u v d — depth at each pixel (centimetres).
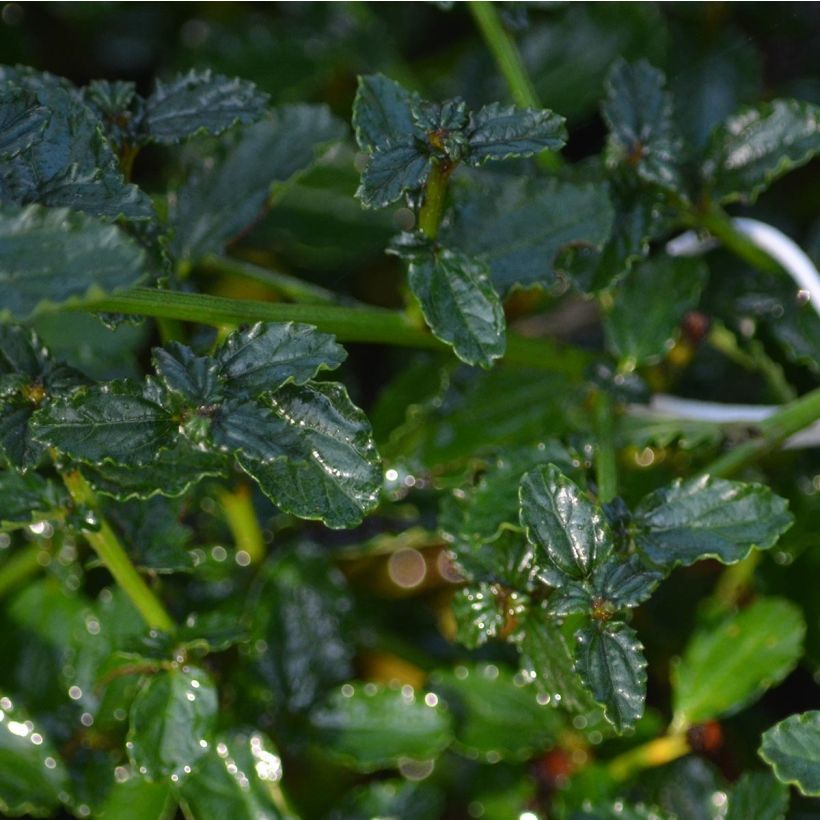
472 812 72
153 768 67
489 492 68
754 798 68
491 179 71
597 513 65
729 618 72
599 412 71
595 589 65
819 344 72
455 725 71
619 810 69
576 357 73
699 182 71
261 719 71
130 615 71
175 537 68
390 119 66
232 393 64
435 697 71
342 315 68
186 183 71
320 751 71
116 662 70
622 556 66
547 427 73
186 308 65
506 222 70
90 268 61
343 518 64
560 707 71
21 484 66
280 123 71
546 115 65
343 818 71
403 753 71
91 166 65
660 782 71
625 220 71
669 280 72
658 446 72
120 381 64
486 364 66
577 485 66
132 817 69
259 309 66
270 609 72
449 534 68
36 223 61
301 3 81
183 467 66
